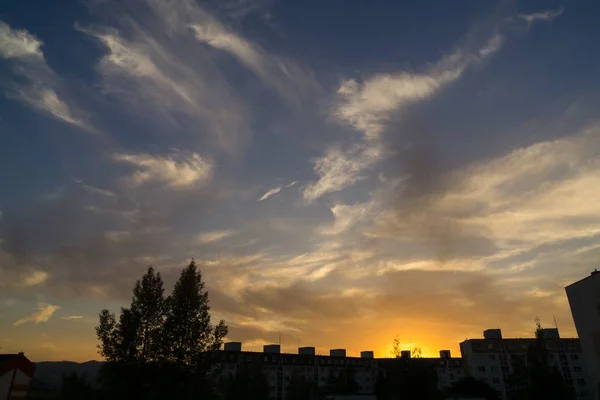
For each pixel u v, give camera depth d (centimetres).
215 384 3825
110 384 3472
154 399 3456
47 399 5738
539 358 6091
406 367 4572
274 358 13038
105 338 3591
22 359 4597
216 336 3859
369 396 10006
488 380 11081
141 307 3769
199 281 4009
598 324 5641
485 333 12031
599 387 5559
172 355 3653
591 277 5806
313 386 10819
